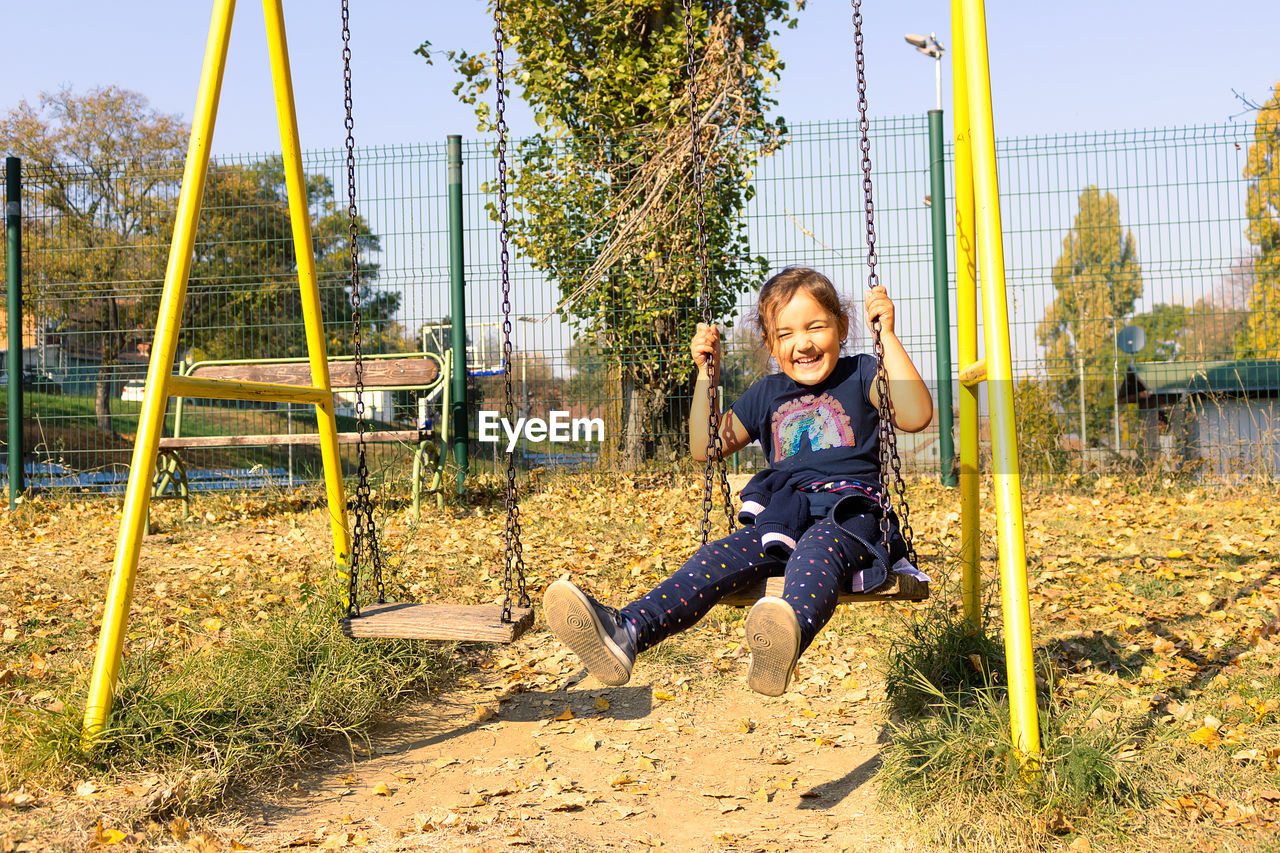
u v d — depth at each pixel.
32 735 2.49
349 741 2.83
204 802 2.36
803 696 3.34
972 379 2.81
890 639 3.73
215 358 8.72
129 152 21.00
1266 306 8.02
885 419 2.46
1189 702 2.87
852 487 2.52
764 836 2.28
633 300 8.55
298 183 3.50
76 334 8.67
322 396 3.51
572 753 2.89
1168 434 8.16
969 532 3.22
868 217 2.58
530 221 8.90
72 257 8.55
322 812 2.43
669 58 8.66
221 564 5.31
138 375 8.52
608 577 4.95
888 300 2.59
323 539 6.09
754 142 8.19
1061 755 2.28
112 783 2.37
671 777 2.70
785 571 2.29
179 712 2.62
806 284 2.70
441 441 7.10
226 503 7.61
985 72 2.49
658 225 8.23
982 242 2.49
